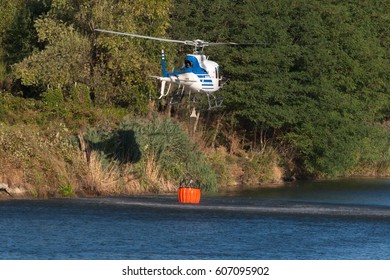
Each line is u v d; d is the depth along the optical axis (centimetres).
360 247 11819
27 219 13588
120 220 13762
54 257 10569
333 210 16288
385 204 18238
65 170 17275
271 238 12388
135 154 18575
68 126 19162
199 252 11138
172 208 15600
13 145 16975
